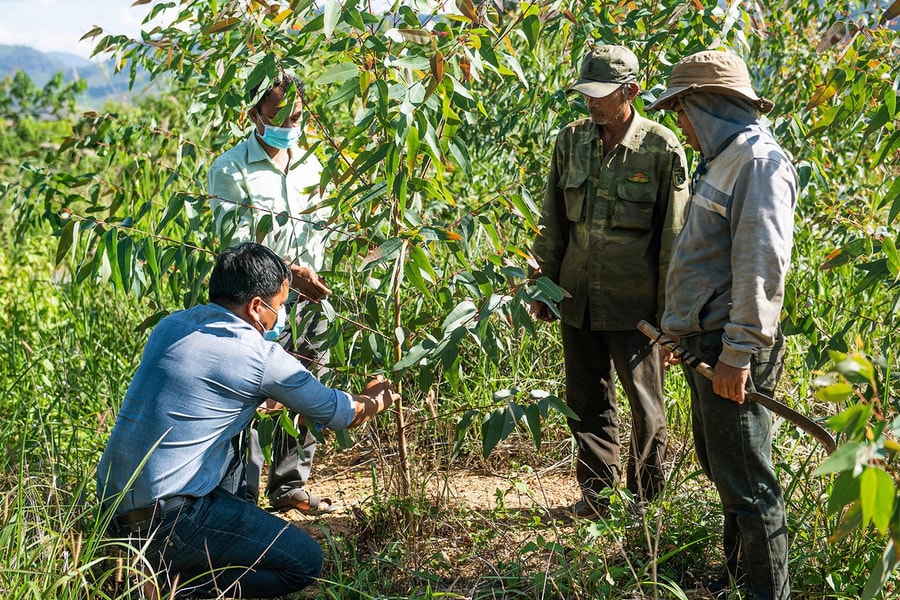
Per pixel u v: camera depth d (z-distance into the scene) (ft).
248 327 9.43
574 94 13.53
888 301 14.66
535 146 16.80
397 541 10.70
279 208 11.97
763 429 8.80
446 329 9.39
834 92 9.86
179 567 9.43
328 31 8.54
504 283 9.73
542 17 11.93
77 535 9.66
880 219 13.71
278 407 10.94
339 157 10.87
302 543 9.67
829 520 9.70
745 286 8.08
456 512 11.52
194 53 15.64
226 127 14.88
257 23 10.63
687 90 8.68
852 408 5.46
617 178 10.88
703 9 12.41
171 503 9.12
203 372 9.16
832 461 5.30
